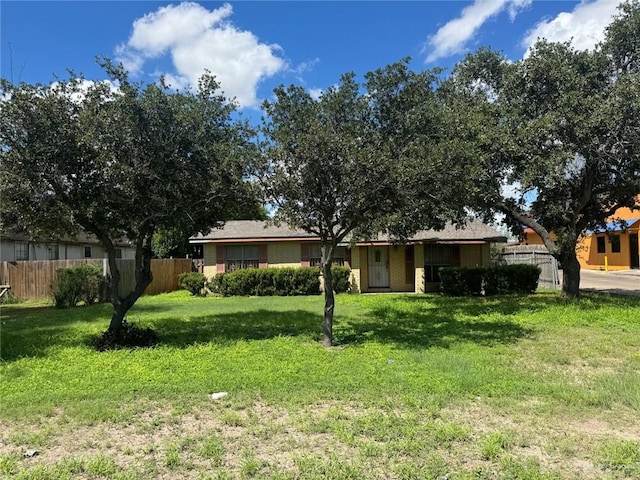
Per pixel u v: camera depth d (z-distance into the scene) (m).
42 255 24.06
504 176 12.45
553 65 11.91
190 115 8.22
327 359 7.46
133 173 7.85
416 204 8.16
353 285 19.80
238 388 5.93
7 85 7.59
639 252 29.08
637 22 11.91
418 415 4.95
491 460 3.90
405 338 9.18
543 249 21.80
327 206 8.35
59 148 7.86
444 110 10.02
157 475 3.71
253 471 3.73
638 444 4.20
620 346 8.27
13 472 3.77
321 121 8.27
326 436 4.44
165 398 5.60
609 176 13.86
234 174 8.28
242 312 13.43
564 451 4.06
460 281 17.69
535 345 8.41
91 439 4.44
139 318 12.45
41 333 10.30
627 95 10.84
